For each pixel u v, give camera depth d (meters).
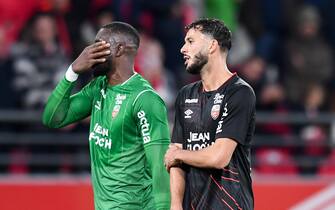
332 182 34.44
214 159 19.95
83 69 22.12
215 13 40.81
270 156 37.66
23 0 35.88
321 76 40.91
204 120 20.58
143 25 38.59
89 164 35.44
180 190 20.55
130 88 21.91
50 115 22.78
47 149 35.44
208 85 20.73
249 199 20.70
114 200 21.83
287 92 40.28
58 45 35.53
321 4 43.91
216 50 20.69
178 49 39.09
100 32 22.19
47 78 34.97
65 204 32.47
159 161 21.53
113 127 21.81
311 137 38.34
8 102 34.75
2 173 35.19
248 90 20.44
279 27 42.62
